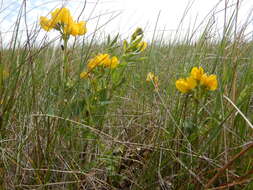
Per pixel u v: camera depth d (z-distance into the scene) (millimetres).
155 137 285
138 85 421
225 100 279
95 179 257
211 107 308
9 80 280
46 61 348
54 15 293
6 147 252
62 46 293
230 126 266
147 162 256
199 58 349
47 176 231
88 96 292
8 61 302
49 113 269
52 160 246
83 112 284
